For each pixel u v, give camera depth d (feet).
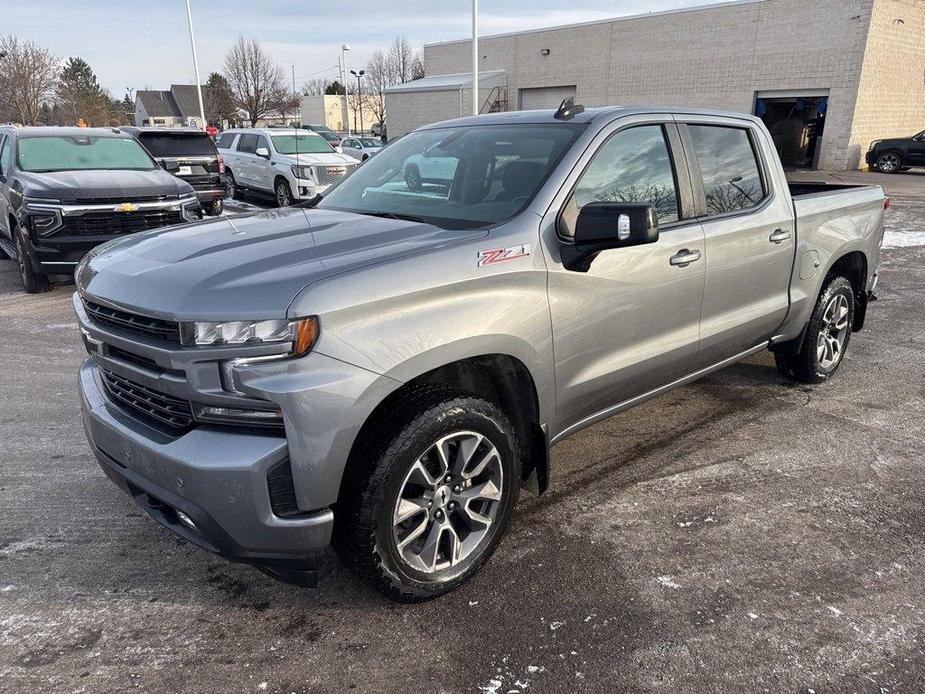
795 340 15.62
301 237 9.23
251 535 7.56
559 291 9.59
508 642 8.32
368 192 11.96
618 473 12.50
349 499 8.00
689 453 13.23
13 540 10.48
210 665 7.99
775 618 8.68
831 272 16.29
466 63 121.39
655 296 11.07
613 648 8.19
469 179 10.85
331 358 7.45
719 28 88.28
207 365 7.44
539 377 9.52
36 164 28.19
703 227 11.96
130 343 8.09
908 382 16.84
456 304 8.46
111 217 26.07
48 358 19.22
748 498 11.58
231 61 162.61
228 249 8.82
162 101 283.59
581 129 10.68
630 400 11.69
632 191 10.94
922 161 74.43
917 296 25.26
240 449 7.41
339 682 7.73
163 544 10.44
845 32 77.97
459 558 9.13
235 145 59.62
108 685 7.66
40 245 25.29
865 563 9.79
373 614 8.84
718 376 17.40
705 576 9.52
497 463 9.20
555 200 9.80
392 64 191.72
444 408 8.34
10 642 8.34
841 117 80.33
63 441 13.94
